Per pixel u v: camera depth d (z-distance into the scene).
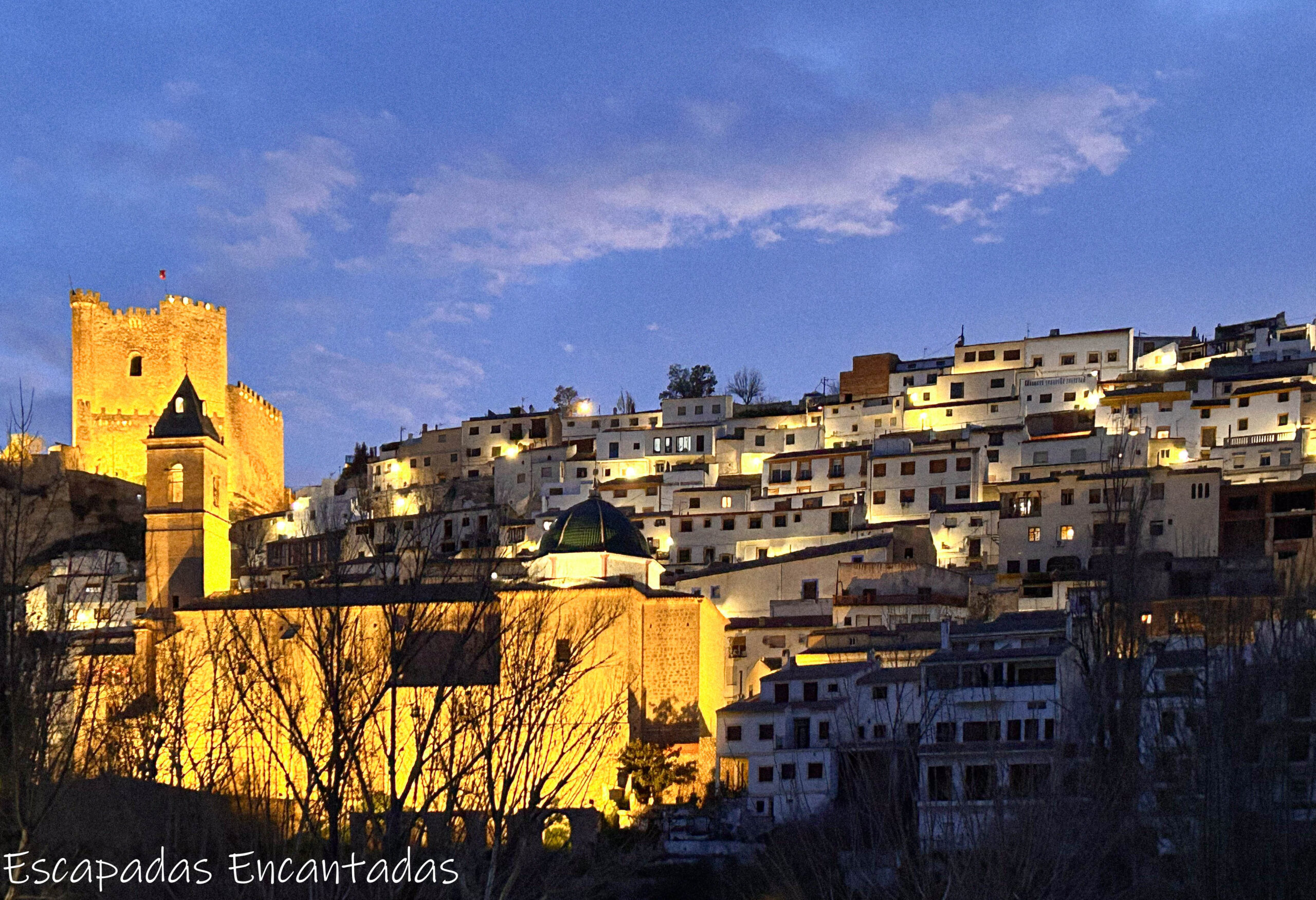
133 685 47.09
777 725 76.25
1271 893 44.50
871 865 41.56
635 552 94.25
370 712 34.25
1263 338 148.12
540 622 42.62
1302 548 101.69
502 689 39.03
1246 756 48.03
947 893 37.81
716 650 92.44
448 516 120.00
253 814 35.41
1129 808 46.84
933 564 111.12
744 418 155.38
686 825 68.88
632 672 84.25
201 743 45.41
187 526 97.12
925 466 124.44
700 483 138.88
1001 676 68.06
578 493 138.88
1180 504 105.88
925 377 150.75
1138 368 146.75
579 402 166.62
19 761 35.78
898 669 76.38
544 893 35.59
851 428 146.25
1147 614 67.44
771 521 124.44
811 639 93.88
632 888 59.84
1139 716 53.25
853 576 101.56
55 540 123.88
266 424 174.12
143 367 163.00
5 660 37.75
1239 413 129.12
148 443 98.19
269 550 120.00
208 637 46.19
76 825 36.75
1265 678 50.97
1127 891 43.69
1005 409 142.00
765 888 56.19
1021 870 38.09
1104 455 125.31
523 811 34.44
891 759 44.31
